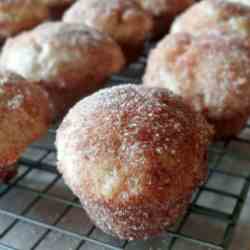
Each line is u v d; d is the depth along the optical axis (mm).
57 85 272
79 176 187
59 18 396
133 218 191
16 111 220
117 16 330
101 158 185
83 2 342
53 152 259
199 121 207
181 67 254
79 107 207
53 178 244
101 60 282
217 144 268
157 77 259
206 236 211
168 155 186
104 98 204
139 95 204
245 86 246
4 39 344
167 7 361
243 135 277
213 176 249
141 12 341
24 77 254
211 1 323
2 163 215
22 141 219
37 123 226
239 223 219
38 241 204
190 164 190
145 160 184
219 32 278
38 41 281
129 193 181
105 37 297
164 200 184
